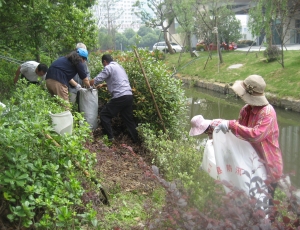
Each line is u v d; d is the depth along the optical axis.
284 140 10.15
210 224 2.50
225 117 13.29
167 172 4.99
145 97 7.04
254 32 20.17
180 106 7.12
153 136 6.29
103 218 3.86
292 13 18.50
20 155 3.27
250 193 3.16
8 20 9.28
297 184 6.73
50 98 5.69
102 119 6.73
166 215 2.83
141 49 7.60
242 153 3.71
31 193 3.11
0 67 9.30
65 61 6.45
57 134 3.81
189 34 29.48
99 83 6.82
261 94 3.72
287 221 2.63
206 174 4.39
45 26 9.23
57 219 3.15
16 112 4.02
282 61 17.92
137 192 4.67
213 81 20.72
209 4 27.91
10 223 3.34
